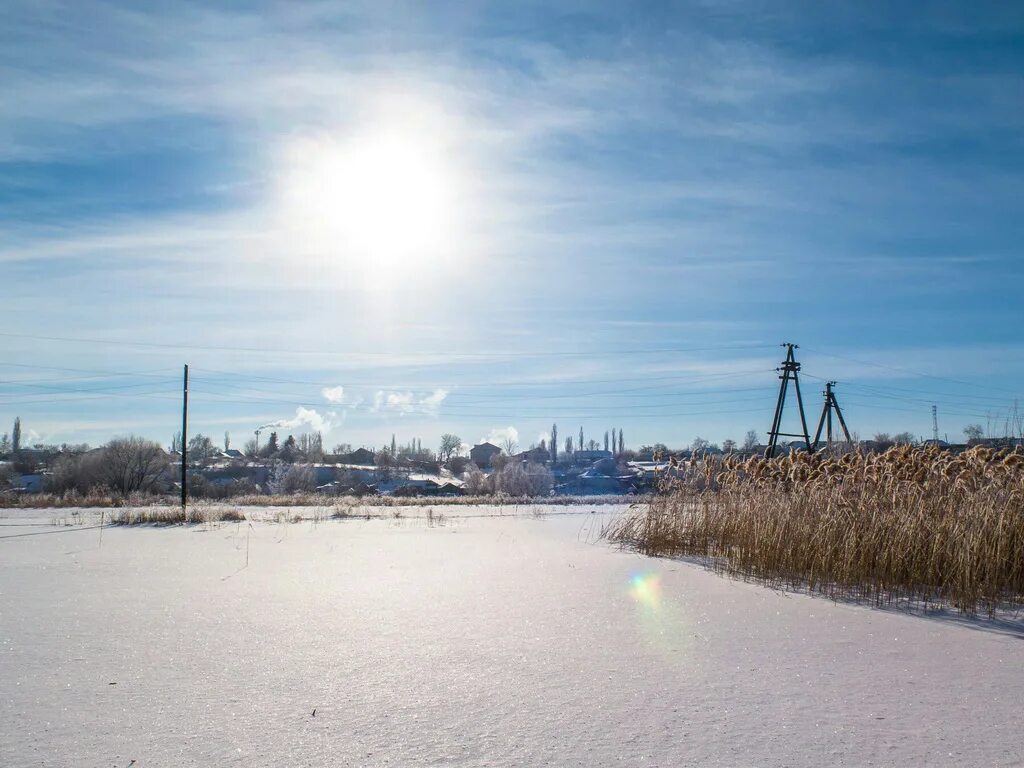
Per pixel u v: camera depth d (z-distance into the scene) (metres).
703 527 13.66
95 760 3.93
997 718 4.68
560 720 4.57
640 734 4.34
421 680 5.39
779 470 13.65
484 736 4.30
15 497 43.75
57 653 6.10
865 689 5.28
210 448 95.62
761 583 10.09
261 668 5.68
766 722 4.56
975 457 10.86
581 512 32.72
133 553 14.14
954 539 9.39
